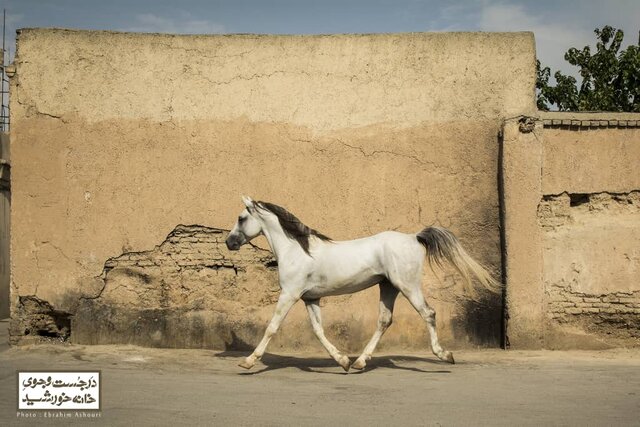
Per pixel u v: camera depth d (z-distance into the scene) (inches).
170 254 374.3
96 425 209.2
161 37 378.9
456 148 371.6
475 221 369.1
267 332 302.5
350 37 377.7
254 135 376.2
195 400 243.1
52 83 376.8
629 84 700.7
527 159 358.9
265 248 372.5
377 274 302.0
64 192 374.3
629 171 362.0
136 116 376.8
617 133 362.6
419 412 224.2
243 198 312.2
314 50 377.7
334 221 372.8
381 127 374.0
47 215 374.0
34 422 213.6
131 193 375.2
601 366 311.1
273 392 257.6
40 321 377.4
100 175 375.2
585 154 362.9
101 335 371.9
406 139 373.1
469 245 368.8
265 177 375.2
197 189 375.2
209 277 373.1
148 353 352.8
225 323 370.6
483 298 366.0
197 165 375.6
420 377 288.8
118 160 375.6
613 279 357.4
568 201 363.6
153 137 376.2
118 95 377.1
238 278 372.8
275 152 375.6
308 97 376.8
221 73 378.0
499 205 367.2
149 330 371.6
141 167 375.2
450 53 374.0
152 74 378.0
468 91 372.5
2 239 650.8
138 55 378.3
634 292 356.2
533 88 369.7
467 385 269.6
